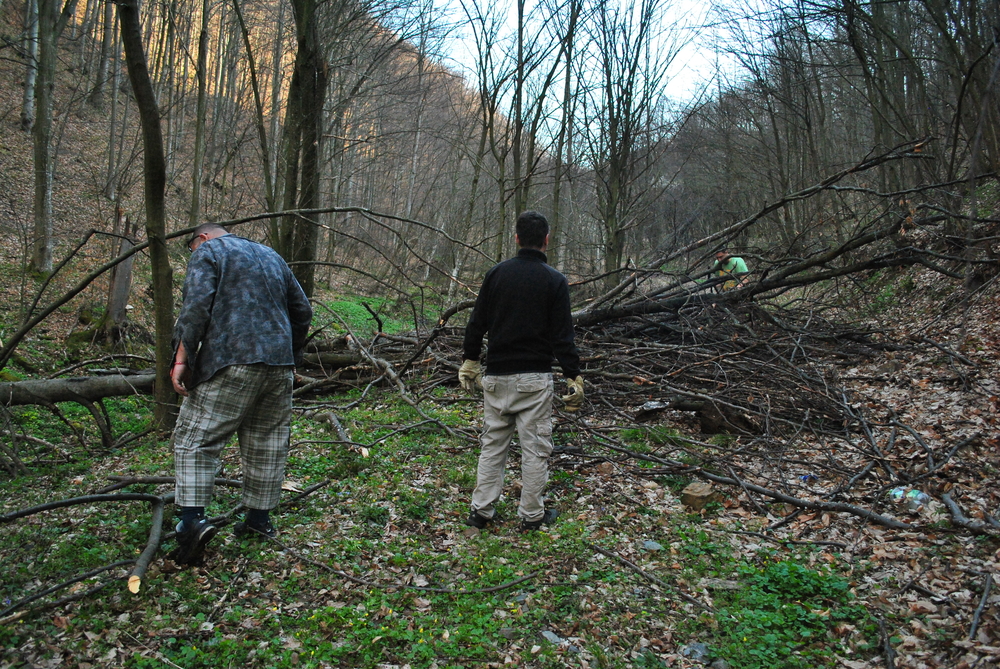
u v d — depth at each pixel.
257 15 22.30
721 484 4.69
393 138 21.94
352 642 2.71
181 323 3.22
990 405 5.56
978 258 8.59
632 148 15.13
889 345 7.89
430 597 3.12
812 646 2.76
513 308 3.91
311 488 4.32
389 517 4.01
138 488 4.30
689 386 6.71
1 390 5.72
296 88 9.25
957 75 9.33
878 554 3.54
